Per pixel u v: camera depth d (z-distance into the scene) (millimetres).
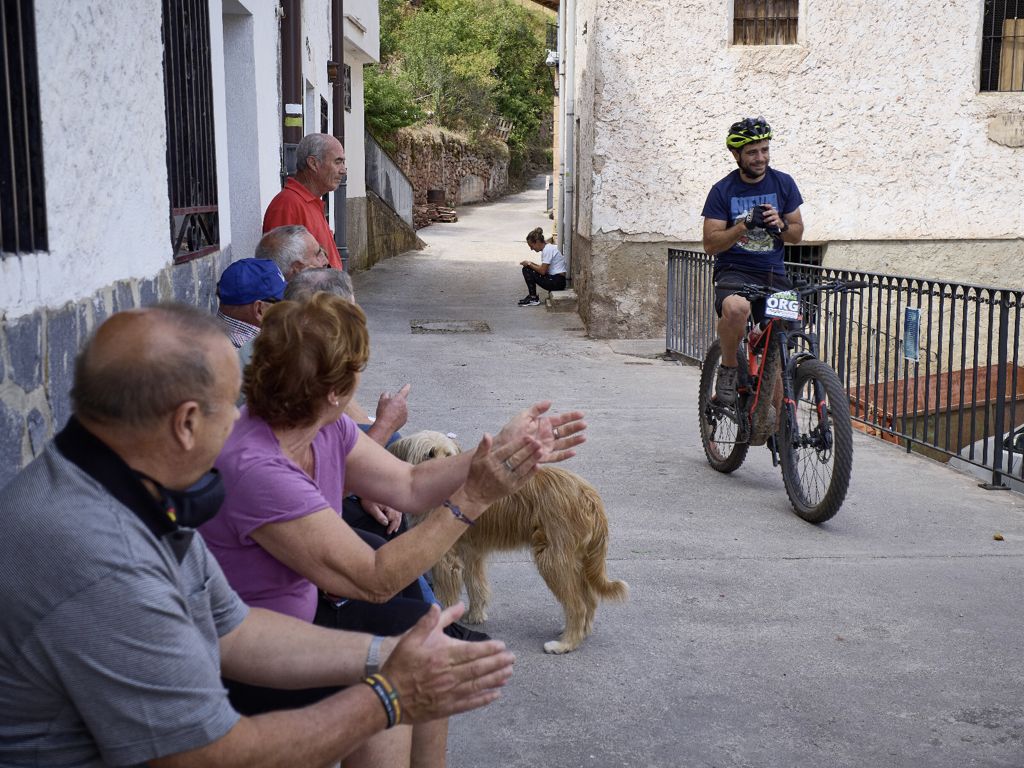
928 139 12023
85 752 1669
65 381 3234
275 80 9203
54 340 3129
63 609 1570
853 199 12133
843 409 5395
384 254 21719
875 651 4027
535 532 3939
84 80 3488
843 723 3477
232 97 8000
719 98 11984
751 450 7266
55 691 1609
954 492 6289
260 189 8133
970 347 12219
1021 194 12102
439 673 1900
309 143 6375
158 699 1636
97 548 1595
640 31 11836
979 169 12062
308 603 2566
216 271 6309
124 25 4008
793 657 3973
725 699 3641
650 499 6023
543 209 37719
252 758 1748
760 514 5770
